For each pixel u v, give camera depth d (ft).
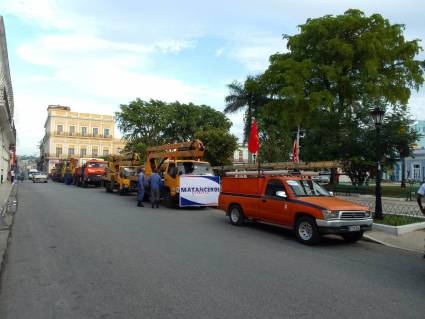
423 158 184.24
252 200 39.42
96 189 111.14
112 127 291.99
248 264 24.90
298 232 33.14
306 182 36.88
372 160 83.41
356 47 93.71
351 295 19.26
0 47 97.40
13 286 20.16
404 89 96.43
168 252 27.86
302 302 18.04
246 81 121.39
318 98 90.48
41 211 52.39
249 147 58.03
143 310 16.81
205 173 61.62
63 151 274.36
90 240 32.09
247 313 16.55
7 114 98.48
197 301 17.93
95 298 18.34
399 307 17.74
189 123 175.42
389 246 32.50
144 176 64.23
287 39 107.76
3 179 147.64
